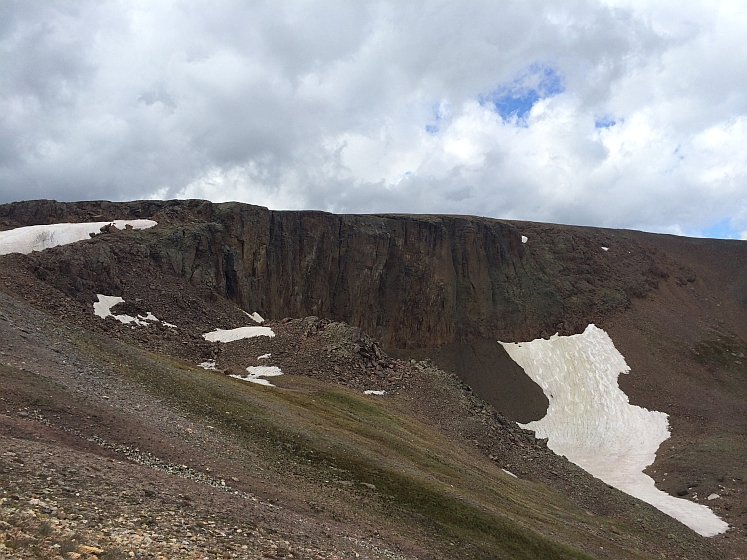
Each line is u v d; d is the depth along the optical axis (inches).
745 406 4345.5
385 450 1727.4
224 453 1211.2
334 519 1072.8
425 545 1147.3
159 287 3440.0
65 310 2709.2
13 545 454.0
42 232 3548.2
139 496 751.7
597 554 1567.4
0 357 1195.9
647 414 4266.7
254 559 660.1
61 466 751.1
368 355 2928.2
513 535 1374.3
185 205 4426.7
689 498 2965.1
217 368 2539.4
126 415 1158.3
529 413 4424.2
